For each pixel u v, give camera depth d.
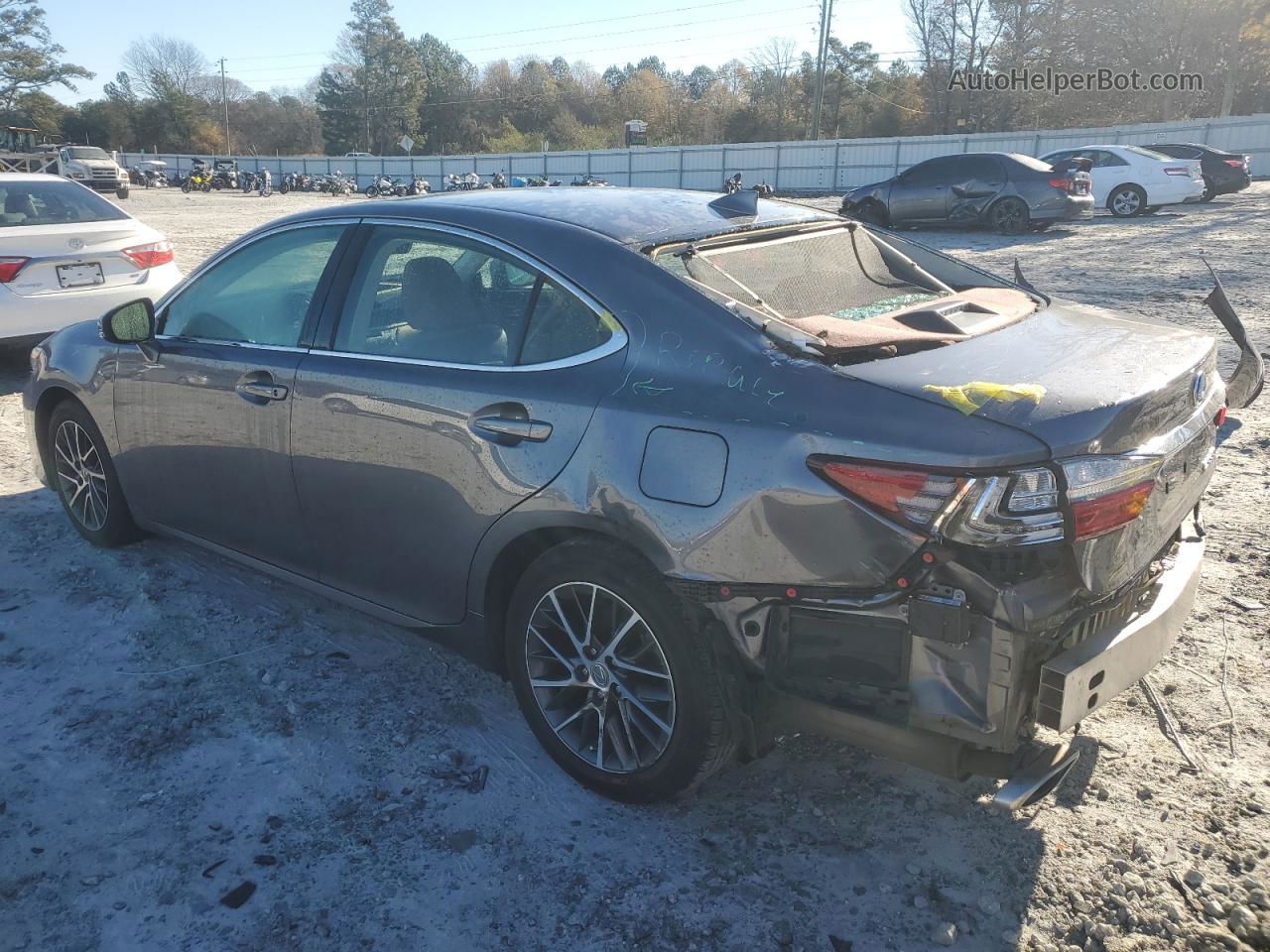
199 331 3.86
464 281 3.09
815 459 2.33
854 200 19.48
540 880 2.60
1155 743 3.11
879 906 2.50
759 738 2.65
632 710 2.79
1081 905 2.48
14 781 2.98
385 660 3.71
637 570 2.62
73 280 7.35
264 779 3.00
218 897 2.54
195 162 67.06
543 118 110.75
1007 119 73.88
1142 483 2.32
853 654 2.38
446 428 2.96
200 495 3.89
